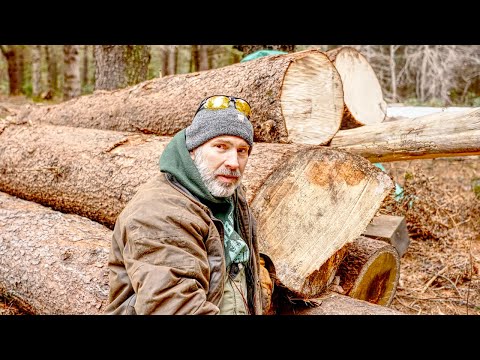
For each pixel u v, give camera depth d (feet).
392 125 10.64
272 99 10.15
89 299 8.14
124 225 5.60
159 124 12.59
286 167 8.39
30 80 77.56
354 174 9.02
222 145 6.09
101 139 12.10
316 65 10.70
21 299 9.54
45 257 9.27
